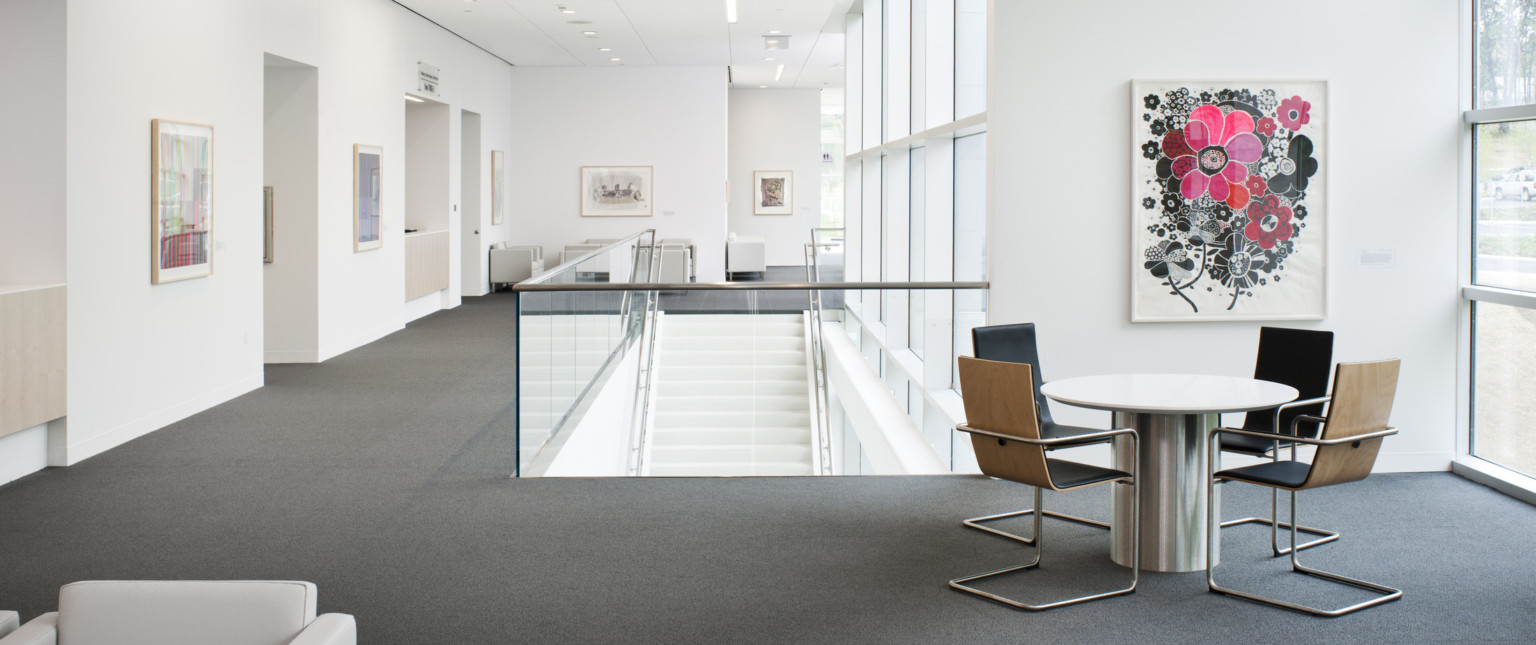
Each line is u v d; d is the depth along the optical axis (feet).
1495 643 12.11
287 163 33.58
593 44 50.57
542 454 20.45
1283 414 17.34
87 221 21.26
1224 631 12.53
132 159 22.84
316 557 15.34
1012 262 19.85
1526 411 18.75
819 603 13.48
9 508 17.88
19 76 20.31
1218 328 20.18
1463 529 16.58
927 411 22.53
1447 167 20.17
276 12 30.32
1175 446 14.70
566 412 21.85
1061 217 19.84
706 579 14.38
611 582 14.26
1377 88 19.95
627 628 12.68
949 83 30.32
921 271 35.22
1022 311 19.93
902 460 22.25
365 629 12.66
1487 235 19.80
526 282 20.20
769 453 28.71
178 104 24.80
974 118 22.09
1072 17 19.57
